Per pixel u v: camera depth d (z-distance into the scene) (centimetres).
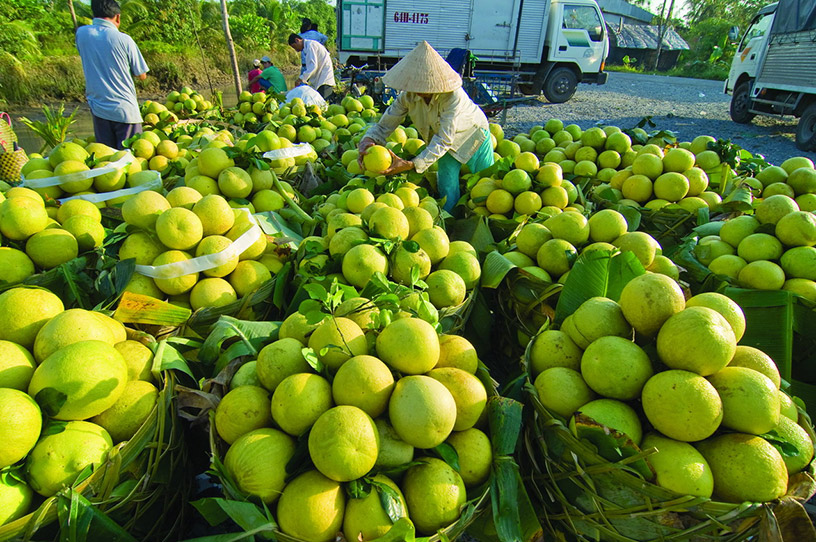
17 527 141
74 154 344
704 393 161
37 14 2220
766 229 297
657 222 382
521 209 375
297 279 280
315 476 159
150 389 187
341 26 1638
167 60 2217
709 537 157
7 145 552
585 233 309
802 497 163
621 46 4381
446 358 204
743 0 5519
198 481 220
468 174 440
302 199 416
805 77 1095
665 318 189
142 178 343
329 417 157
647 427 183
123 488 163
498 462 179
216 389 206
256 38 3234
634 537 166
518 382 218
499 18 1630
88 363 164
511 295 291
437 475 165
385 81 396
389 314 201
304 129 546
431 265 287
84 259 244
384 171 384
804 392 241
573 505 179
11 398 150
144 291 248
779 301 249
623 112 1553
